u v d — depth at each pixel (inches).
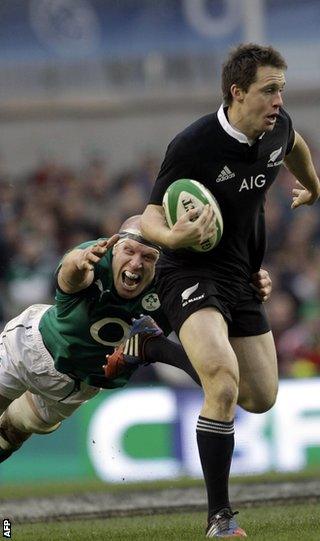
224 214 855.1
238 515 1020.5
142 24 3221.0
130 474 1722.4
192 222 797.2
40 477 1728.6
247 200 857.5
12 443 1061.8
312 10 3203.7
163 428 1737.2
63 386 971.9
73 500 1299.2
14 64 3171.8
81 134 3043.8
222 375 802.8
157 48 3223.4
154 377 1884.8
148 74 3216.0
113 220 2432.3
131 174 2694.4
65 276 868.6
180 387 1749.5
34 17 3176.7
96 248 828.0
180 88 3198.8
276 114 826.2
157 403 1739.7
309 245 2418.8
